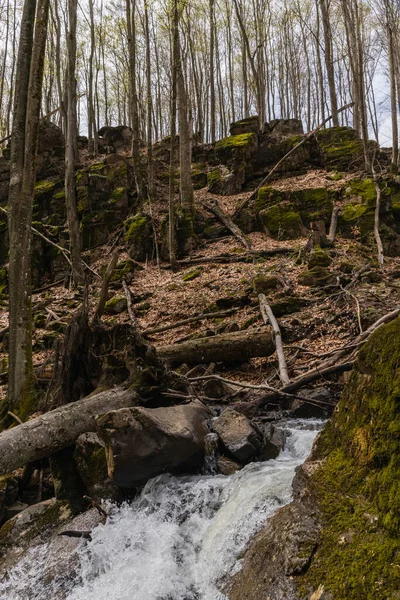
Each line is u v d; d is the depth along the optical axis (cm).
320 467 309
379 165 1794
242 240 1529
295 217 1543
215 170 1978
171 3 1560
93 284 1489
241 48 3375
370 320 848
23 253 688
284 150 1962
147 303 1230
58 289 1579
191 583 345
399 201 1555
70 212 1589
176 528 404
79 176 1861
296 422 633
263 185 1872
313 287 1073
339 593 228
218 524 381
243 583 295
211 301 1139
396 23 2111
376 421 280
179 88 1705
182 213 1633
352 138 1898
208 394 730
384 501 247
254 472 443
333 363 726
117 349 600
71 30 1672
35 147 704
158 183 2009
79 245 1591
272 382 769
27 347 679
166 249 1575
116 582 373
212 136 2714
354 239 1456
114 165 1903
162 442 456
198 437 492
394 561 222
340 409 327
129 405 554
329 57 2284
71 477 515
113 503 472
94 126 2295
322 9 2336
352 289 1012
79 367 613
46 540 461
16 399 661
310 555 261
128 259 1545
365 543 242
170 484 468
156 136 3130
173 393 591
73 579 398
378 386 289
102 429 452
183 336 988
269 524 318
